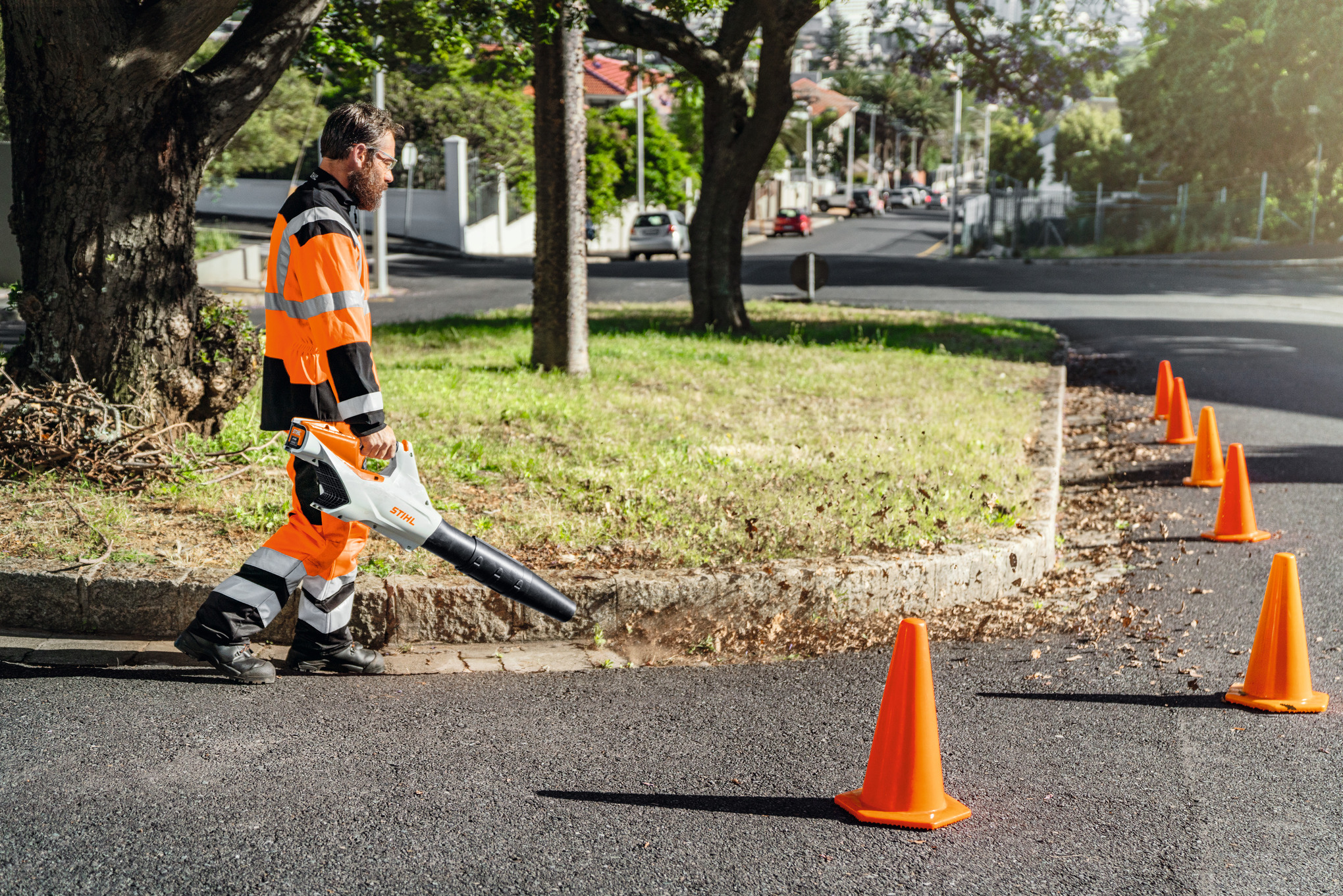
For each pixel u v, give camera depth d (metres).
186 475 5.82
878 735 3.27
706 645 4.70
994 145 86.94
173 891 2.70
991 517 6.03
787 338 14.80
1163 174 43.53
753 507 6.00
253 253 23.36
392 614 4.54
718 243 15.14
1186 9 38.34
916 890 2.85
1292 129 37.19
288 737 3.61
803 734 3.83
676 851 2.99
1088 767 3.63
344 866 2.85
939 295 23.89
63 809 3.07
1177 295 23.64
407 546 3.87
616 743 3.70
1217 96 37.41
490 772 3.43
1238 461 6.64
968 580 5.37
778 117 14.48
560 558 5.10
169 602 4.40
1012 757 3.70
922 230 60.56
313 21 6.49
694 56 14.19
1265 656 4.19
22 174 5.90
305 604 4.12
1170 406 10.37
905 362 12.43
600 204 41.34
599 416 8.44
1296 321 18.72
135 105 5.79
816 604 4.92
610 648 4.64
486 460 6.88
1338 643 4.91
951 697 4.24
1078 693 4.30
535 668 4.38
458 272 29.83
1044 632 5.04
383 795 3.24
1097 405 11.38
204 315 6.43
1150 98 40.88
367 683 4.14
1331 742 3.85
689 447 7.52
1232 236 37.53
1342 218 37.28
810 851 3.02
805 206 77.69
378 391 3.69
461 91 36.03
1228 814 3.31
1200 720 4.04
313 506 3.85
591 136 43.06
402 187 38.25
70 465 5.69
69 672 4.06
